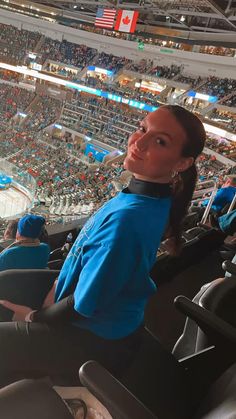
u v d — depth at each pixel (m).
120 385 1.30
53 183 27.77
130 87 37.53
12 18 45.97
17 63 43.75
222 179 7.13
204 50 36.50
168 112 1.45
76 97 39.59
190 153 1.47
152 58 38.78
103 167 29.75
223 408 1.36
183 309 2.18
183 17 38.19
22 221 3.34
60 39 44.28
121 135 34.19
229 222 4.28
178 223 1.63
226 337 2.07
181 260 4.40
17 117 39.81
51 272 2.33
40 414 1.14
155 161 1.46
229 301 2.56
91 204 22.38
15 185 27.95
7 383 1.59
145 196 1.49
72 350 1.63
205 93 32.75
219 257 5.07
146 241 1.42
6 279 2.24
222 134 27.69
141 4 36.94
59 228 6.08
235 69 32.75
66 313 1.54
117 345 1.68
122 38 41.22
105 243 1.39
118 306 1.60
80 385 1.69
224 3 30.88
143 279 1.50
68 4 46.94
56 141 35.28
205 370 2.05
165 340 3.39
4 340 1.60
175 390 1.82
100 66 40.53
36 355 1.61
